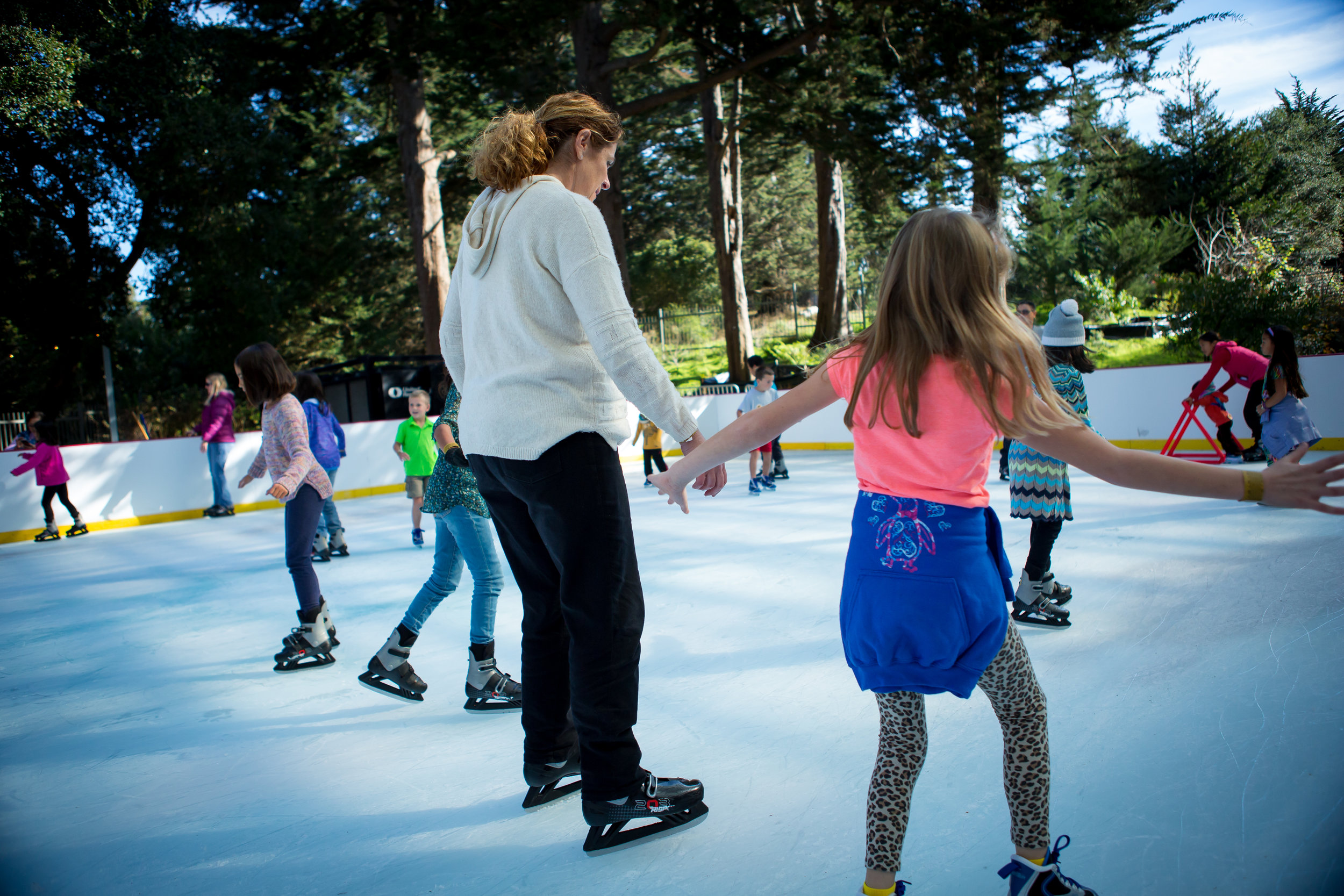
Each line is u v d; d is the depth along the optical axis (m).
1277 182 20.50
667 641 3.93
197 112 18.44
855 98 19.45
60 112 17.06
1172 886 1.79
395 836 2.27
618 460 2.09
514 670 3.63
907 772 1.69
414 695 3.37
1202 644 3.31
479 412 2.06
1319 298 15.84
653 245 40.28
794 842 2.08
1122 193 25.39
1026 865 1.72
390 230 32.53
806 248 44.22
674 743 2.73
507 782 2.58
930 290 1.54
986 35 16.39
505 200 2.04
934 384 1.55
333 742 2.99
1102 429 11.85
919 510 1.61
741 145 25.19
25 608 5.82
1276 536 5.24
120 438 21.83
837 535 6.53
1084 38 16.86
